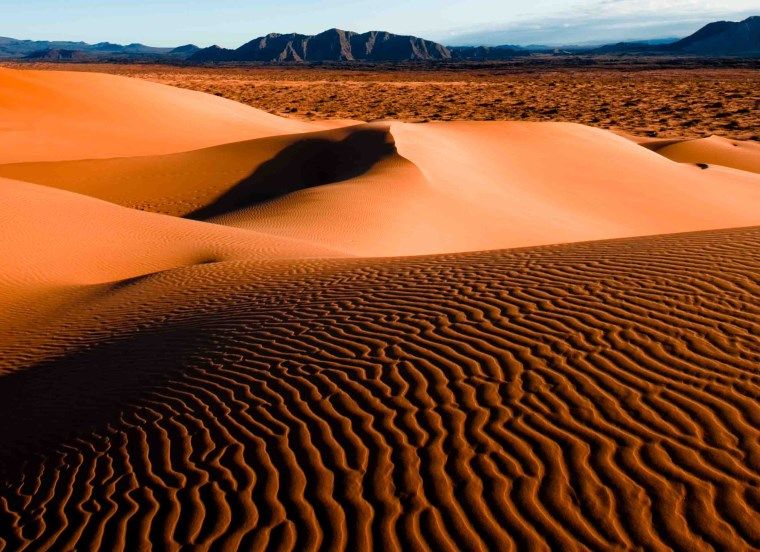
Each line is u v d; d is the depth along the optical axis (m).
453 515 4.48
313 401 6.25
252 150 35.25
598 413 5.36
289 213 22.28
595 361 6.14
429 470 4.97
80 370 9.00
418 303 8.44
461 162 30.53
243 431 5.95
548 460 4.88
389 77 148.75
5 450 6.98
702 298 7.19
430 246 20.52
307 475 5.14
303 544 4.41
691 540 4.02
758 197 33.19
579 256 9.72
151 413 6.71
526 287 8.38
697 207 30.36
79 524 5.03
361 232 20.33
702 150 44.28
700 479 4.49
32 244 16.69
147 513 4.99
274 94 93.19
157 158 35.25
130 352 9.13
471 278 9.22
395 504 4.66
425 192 24.70
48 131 42.44
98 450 6.24
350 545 4.34
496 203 25.86
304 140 35.19
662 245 9.82
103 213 19.61
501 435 5.25
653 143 47.91
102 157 39.00
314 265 12.46
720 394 5.39
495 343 6.80
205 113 53.00
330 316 8.51
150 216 20.22
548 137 37.31
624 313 7.05
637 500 4.39
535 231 23.44
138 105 50.44
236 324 9.02
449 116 67.56
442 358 6.66
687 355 6.04
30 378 9.30
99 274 16.05
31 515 5.33
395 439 5.42
